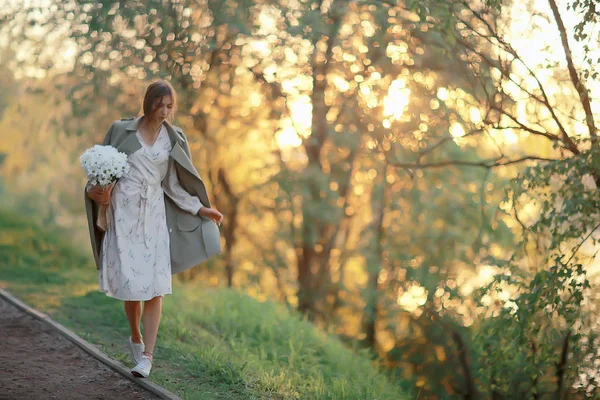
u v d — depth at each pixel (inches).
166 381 208.2
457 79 355.3
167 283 201.5
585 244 270.1
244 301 356.5
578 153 264.4
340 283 543.5
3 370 209.9
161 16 381.4
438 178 444.8
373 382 291.7
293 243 537.6
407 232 468.1
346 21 406.3
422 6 276.8
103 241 200.2
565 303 249.6
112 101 400.5
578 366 276.2
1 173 716.0
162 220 205.6
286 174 468.1
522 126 297.1
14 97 522.9
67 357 227.1
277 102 434.6
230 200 519.8
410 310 463.2
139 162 199.3
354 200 540.7
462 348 422.6
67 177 658.2
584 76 253.0
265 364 258.5
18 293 325.1
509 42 293.6
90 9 380.5
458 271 446.6
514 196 258.2
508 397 330.6
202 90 407.8
